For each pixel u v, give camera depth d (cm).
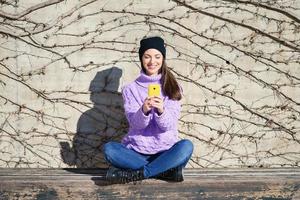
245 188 265
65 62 325
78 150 336
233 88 333
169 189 260
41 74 326
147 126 262
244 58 330
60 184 260
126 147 267
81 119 332
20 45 323
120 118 333
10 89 327
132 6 322
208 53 329
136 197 260
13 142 332
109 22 323
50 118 331
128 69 328
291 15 324
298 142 341
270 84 333
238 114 336
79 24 322
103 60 326
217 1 323
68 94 329
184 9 323
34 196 262
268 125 338
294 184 268
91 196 261
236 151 340
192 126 335
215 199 264
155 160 253
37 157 335
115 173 253
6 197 261
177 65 329
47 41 323
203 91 332
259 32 327
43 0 319
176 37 326
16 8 318
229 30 327
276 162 342
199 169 294
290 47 329
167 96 266
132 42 325
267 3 323
